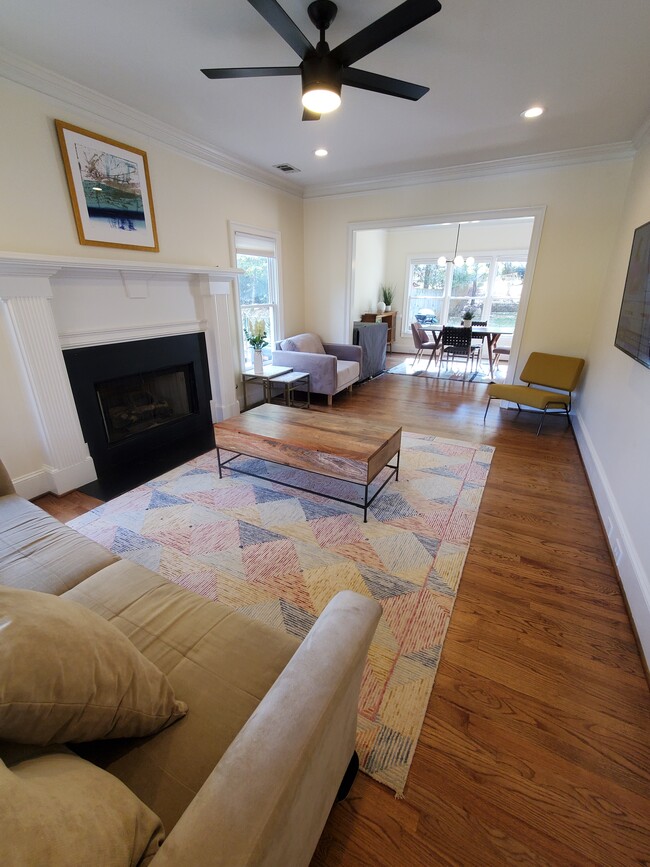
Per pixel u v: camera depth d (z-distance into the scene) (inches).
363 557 82.2
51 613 27.7
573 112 114.7
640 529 71.5
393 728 50.1
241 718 34.0
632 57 87.6
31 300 93.4
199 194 144.7
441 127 125.3
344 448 92.0
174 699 33.9
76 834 18.0
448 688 55.4
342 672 30.5
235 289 171.3
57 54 86.7
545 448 139.6
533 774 45.8
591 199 151.6
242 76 77.8
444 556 82.7
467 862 38.7
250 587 73.5
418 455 132.7
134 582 50.3
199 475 118.6
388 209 189.6
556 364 165.2
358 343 230.8
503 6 72.4
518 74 95.0
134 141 118.4
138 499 104.7
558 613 68.8
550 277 165.0
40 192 96.9
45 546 56.7
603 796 43.9
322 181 189.5
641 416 81.6
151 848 22.1
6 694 21.3
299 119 119.3
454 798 43.6
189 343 147.6
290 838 26.2
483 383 237.8
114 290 117.3
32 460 103.2
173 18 75.6
